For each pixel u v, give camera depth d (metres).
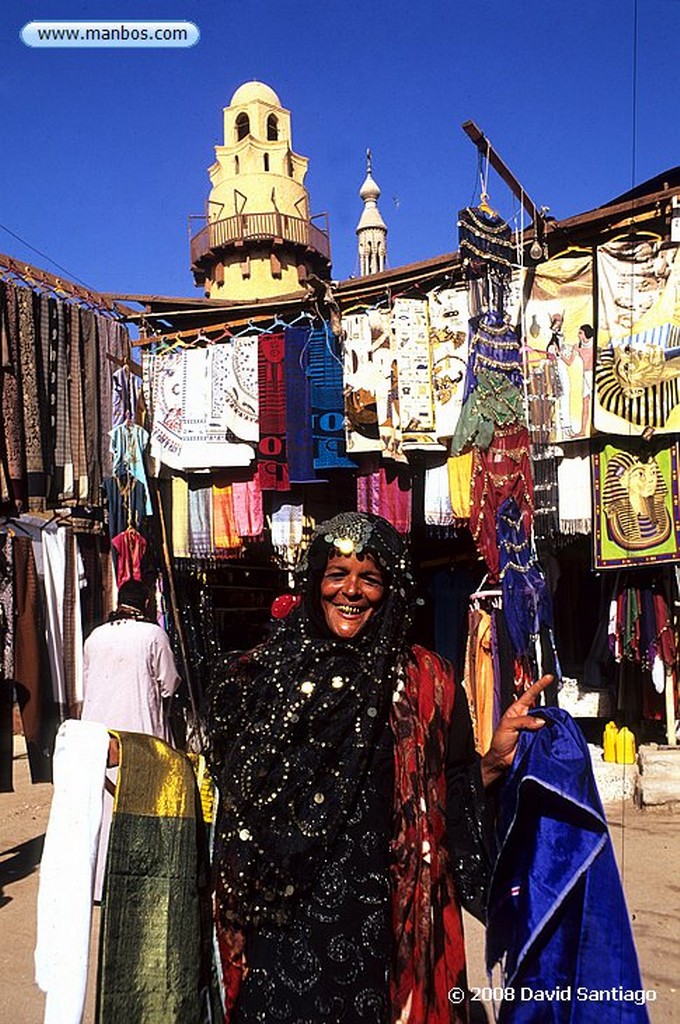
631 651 7.00
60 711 6.11
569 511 6.41
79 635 6.35
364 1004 1.67
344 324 6.68
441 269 6.63
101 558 6.91
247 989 1.71
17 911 4.41
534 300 6.28
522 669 5.80
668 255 5.88
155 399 7.25
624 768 6.61
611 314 6.00
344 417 6.75
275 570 8.90
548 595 5.90
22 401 5.74
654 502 6.13
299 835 1.72
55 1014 1.93
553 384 6.23
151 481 7.25
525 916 1.88
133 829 1.98
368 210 40.41
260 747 1.80
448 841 1.86
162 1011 1.90
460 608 8.09
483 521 5.83
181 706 7.32
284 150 28.83
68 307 6.24
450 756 1.91
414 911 1.74
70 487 6.08
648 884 4.52
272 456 6.95
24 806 7.12
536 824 1.94
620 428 5.97
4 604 5.78
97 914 4.20
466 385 5.95
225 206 28.72
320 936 1.69
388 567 1.88
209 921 1.98
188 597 7.90
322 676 1.83
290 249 27.73
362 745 1.77
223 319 7.81
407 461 6.71
